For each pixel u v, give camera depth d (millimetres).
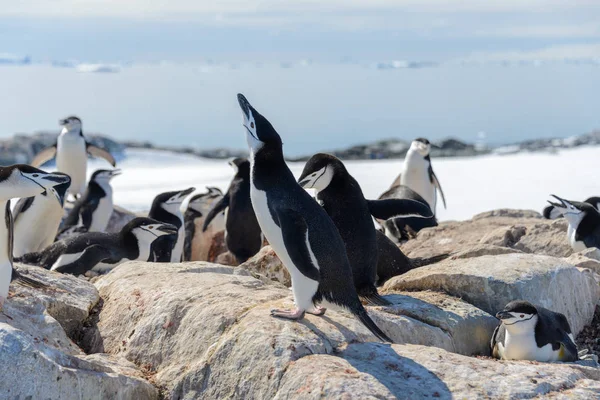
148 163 26125
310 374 4512
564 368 4816
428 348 4977
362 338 5066
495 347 5891
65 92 90375
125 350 5664
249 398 4703
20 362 4617
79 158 14656
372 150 29094
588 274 7266
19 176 5301
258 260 7672
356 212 6395
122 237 8719
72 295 6164
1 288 5332
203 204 13320
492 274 6559
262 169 5238
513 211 12055
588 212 8977
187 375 5098
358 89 95500
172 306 5688
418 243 9898
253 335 4953
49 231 10859
